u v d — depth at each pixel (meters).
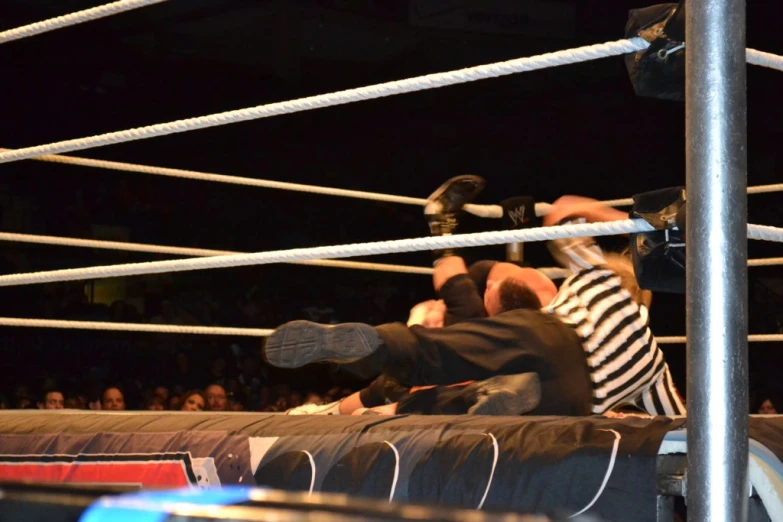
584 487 1.40
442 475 1.54
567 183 11.05
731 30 1.24
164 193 10.73
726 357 1.20
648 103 10.85
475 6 10.94
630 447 1.39
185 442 1.87
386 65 11.48
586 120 11.05
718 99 1.23
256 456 1.76
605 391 2.51
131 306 9.48
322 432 1.72
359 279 10.56
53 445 2.09
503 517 0.50
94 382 8.53
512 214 3.73
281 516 0.54
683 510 1.92
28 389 8.44
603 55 1.64
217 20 10.79
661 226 1.48
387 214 11.09
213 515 0.57
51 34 10.48
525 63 1.80
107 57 10.78
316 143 11.21
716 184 1.22
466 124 11.32
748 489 1.21
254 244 10.75
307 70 11.34
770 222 10.20
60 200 10.16
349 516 0.53
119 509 0.62
